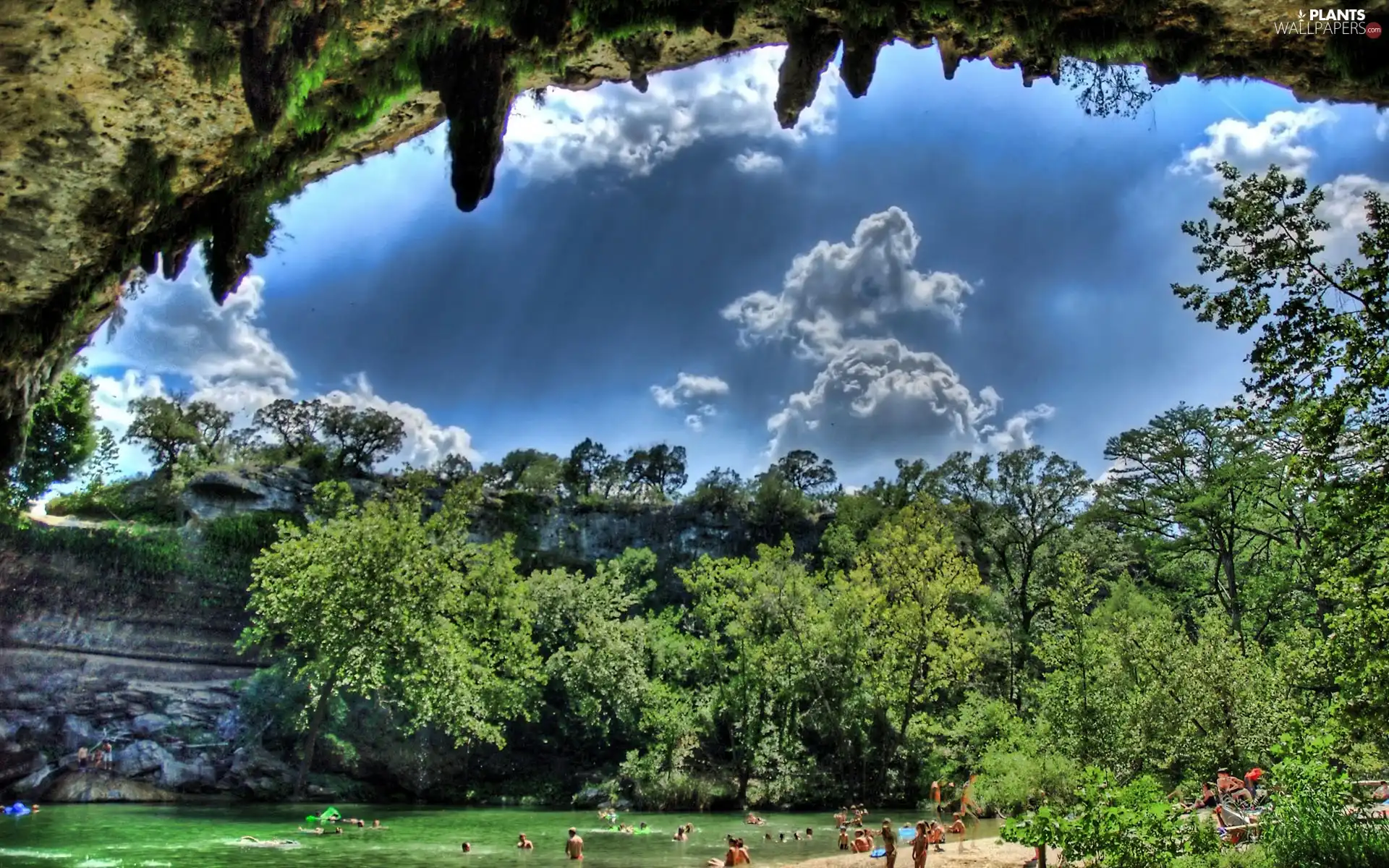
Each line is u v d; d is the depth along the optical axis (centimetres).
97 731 3509
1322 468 1217
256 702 3712
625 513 6931
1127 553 5500
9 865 1805
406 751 3934
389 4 923
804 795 3938
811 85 1104
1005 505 5497
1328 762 1304
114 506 4831
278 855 2062
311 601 3203
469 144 1022
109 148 988
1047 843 1275
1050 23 987
